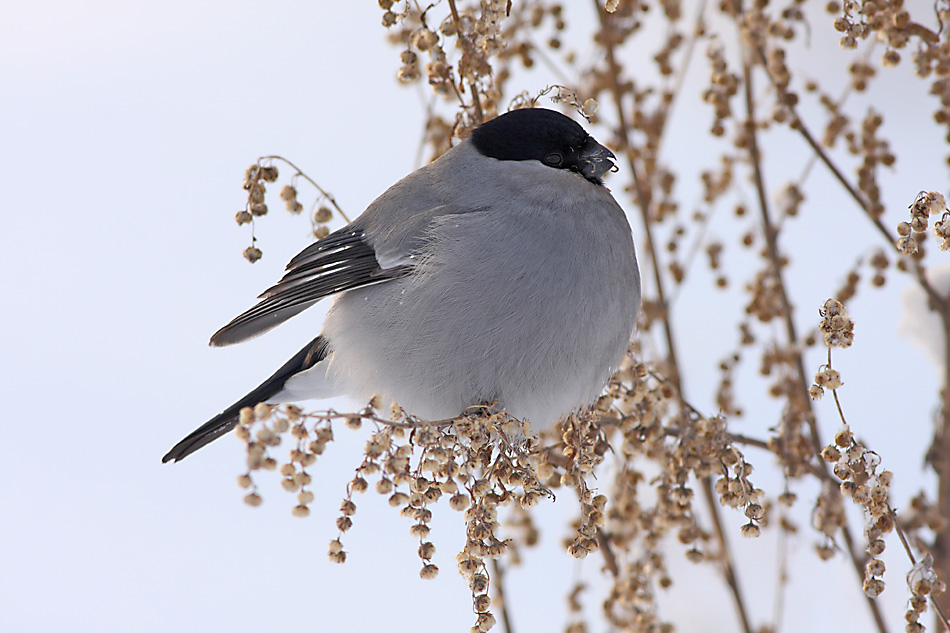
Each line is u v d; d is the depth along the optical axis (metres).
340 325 7.79
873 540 5.54
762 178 7.96
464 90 7.55
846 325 5.47
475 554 5.82
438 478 6.07
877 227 7.58
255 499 5.18
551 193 7.48
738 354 7.91
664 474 7.12
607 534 7.64
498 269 7.23
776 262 7.83
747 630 7.75
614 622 7.50
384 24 7.13
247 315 7.72
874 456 5.53
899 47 6.56
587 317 7.27
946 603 6.96
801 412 7.10
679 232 8.33
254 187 7.13
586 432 6.77
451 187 7.69
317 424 5.38
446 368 7.32
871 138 7.63
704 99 7.83
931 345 7.95
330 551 5.52
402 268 7.50
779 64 7.62
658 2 8.60
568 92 6.89
